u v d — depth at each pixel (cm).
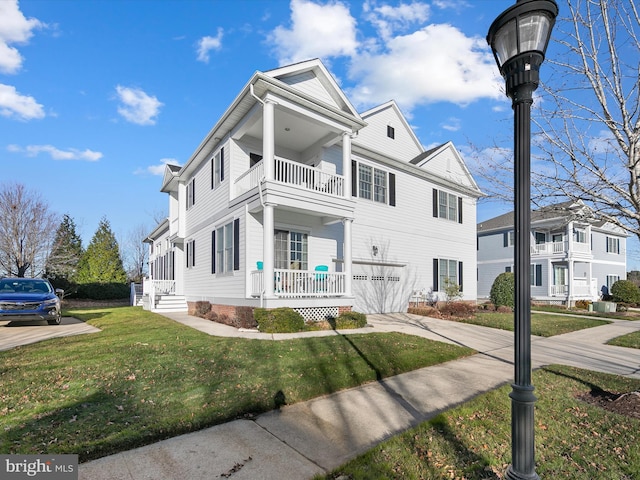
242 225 1168
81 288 2716
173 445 342
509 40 256
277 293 1035
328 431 382
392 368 629
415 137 1811
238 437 364
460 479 298
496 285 1908
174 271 1950
